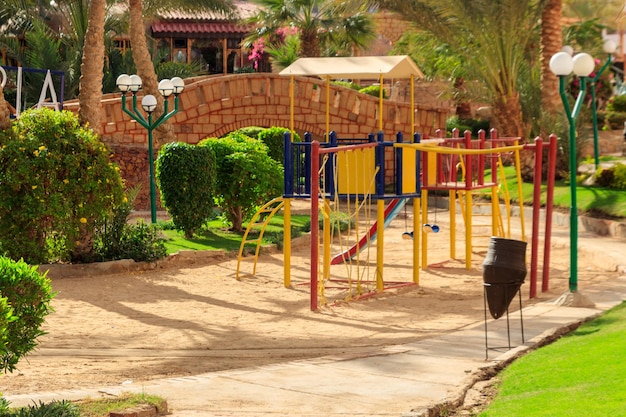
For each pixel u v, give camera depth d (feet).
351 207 108.58
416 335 43.70
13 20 145.18
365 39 157.38
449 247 81.30
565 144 104.17
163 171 77.30
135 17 98.43
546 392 28.91
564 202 93.35
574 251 48.37
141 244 67.21
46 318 48.24
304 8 154.40
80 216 63.52
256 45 167.12
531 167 106.93
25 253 63.05
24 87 135.74
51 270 62.23
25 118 63.05
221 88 123.24
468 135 66.18
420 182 63.82
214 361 37.70
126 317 49.14
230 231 83.51
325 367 34.22
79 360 38.01
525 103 110.63
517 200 100.27
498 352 36.68
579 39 139.44
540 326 41.86
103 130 113.60
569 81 109.70
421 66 141.69
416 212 61.21
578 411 25.77
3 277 27.43
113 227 67.05
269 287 60.08
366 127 130.21
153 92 98.94
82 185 63.05
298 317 49.80
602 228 82.79
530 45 122.72
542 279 58.03
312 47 155.94
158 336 44.04
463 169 69.26
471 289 59.77
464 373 32.96
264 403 28.68
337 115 129.08
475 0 103.71
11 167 61.21
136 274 64.08
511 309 49.14
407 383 31.45
